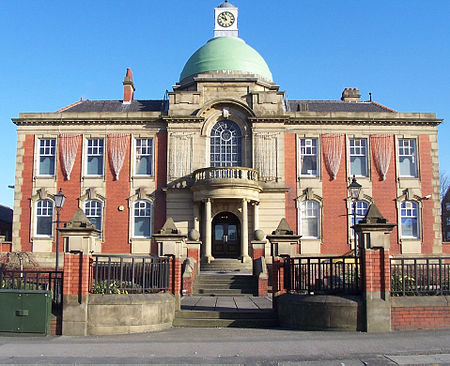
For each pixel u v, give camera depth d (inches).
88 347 483.8
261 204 1330.0
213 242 1363.2
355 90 1646.2
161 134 1378.0
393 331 553.3
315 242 1326.3
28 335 555.2
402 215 1349.7
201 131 1364.4
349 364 411.5
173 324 625.0
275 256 663.8
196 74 1465.3
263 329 594.2
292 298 602.9
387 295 558.6
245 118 1369.3
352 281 593.0
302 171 1363.2
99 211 1350.9
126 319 572.7
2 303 562.3
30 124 1379.2
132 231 1336.1
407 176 1363.2
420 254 1328.7
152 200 1347.2
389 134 1374.3
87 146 1380.4
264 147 1349.7
